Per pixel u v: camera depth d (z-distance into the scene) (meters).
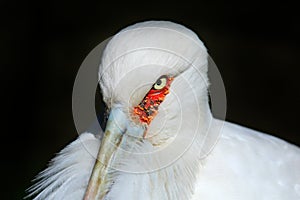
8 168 16.39
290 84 19.36
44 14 19.62
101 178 7.08
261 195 8.02
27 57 18.95
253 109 18.61
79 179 7.60
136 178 7.31
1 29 19.22
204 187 7.79
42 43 19.30
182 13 20.84
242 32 20.56
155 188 7.41
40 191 8.14
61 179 7.71
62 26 19.78
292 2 21.00
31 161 16.69
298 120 18.45
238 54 19.97
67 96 18.38
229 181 7.89
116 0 20.69
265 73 19.56
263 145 8.54
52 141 17.23
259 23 20.78
